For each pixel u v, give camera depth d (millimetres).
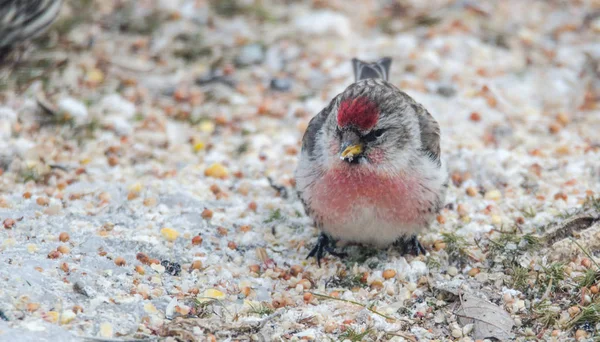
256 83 13672
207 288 8797
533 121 12727
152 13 15141
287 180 11148
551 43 15117
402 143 8766
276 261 9461
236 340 7949
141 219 9820
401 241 9648
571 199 10484
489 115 12789
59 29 14133
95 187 10414
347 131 8648
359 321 8414
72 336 7504
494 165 11180
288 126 12578
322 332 8227
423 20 15547
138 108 12758
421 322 8516
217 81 13648
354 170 8727
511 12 16000
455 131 12266
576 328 8211
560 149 11758
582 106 13312
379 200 8828
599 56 14594
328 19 15234
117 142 11820
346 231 9172
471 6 15977
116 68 13625
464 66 14141
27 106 12188
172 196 10367
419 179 8898
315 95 13328
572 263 9023
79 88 12969
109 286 8414
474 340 8281
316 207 9109
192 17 15250
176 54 14227
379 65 11359
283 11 15727
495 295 8828
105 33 14461
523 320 8438
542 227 9820
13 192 10281
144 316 8102
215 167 11203
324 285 9133
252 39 14797
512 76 14008
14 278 8133
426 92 13344
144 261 9000
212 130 12414
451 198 10625
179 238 9555
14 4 11578
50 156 11266
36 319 7641
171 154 11719
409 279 9094
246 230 9922
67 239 9117
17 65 13133
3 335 7266
